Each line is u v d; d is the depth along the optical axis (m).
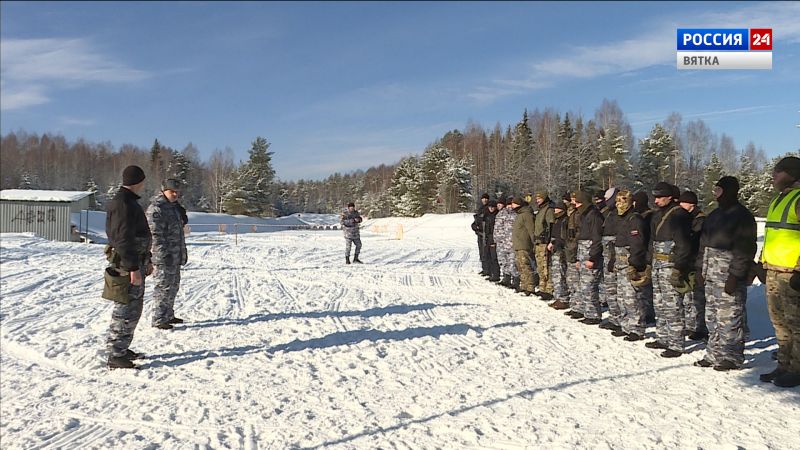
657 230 6.04
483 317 8.10
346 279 12.53
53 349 6.39
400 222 49.84
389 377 5.25
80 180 77.81
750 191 46.59
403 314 8.38
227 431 4.04
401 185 74.44
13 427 4.24
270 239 30.48
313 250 21.47
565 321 7.82
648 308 7.67
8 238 20.72
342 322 7.80
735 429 3.79
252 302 9.46
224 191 68.25
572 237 8.10
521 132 66.88
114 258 5.57
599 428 3.88
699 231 6.30
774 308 4.74
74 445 3.89
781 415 4.02
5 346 6.61
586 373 5.25
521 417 4.13
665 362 5.60
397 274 13.49
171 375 5.43
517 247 10.10
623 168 53.19
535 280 10.23
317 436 3.90
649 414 4.11
